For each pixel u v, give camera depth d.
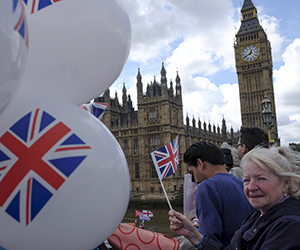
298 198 2.55
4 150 1.92
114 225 2.31
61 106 2.18
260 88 110.69
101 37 2.40
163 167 4.79
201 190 3.53
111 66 2.66
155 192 71.31
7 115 2.00
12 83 1.53
